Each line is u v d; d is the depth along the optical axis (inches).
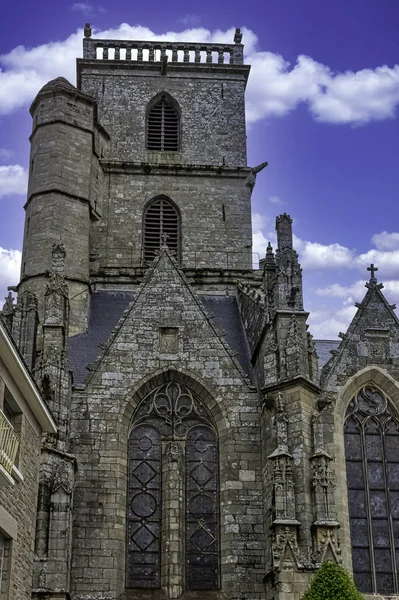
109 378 2149.4
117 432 2094.0
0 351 1478.8
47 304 2097.7
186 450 2133.4
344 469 2068.2
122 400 2129.7
